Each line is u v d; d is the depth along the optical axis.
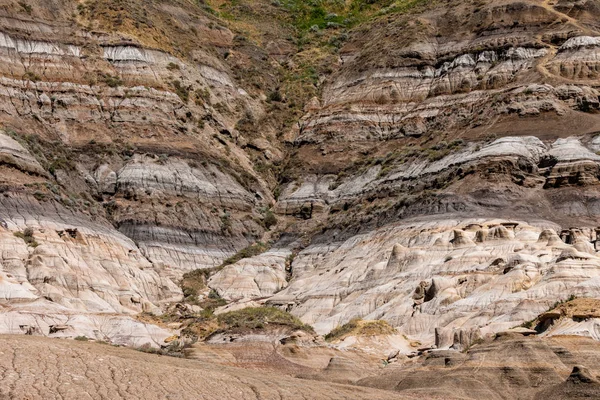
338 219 105.50
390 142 122.00
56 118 112.69
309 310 84.94
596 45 117.69
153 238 102.56
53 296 81.81
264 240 111.31
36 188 96.25
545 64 118.38
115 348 53.38
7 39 115.81
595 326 53.75
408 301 75.94
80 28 123.12
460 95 122.75
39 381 35.47
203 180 112.19
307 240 106.81
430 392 45.47
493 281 71.75
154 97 118.94
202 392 38.28
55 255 87.12
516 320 63.75
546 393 43.78
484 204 90.62
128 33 125.62
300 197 116.94
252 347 62.47
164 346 70.12
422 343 68.44
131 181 107.19
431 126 120.50
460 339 58.59
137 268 95.75
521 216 88.38
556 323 56.31
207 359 59.75
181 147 114.62
